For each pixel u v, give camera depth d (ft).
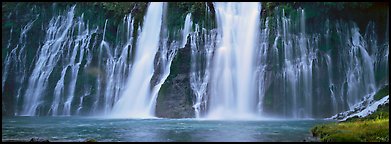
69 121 112.57
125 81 154.40
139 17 162.91
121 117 130.31
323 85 140.26
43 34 171.83
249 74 142.00
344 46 147.54
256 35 147.02
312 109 136.67
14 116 143.95
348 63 146.20
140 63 155.02
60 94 157.07
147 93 144.66
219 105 136.26
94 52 161.48
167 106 131.75
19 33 172.35
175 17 156.15
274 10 148.77
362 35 151.02
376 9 149.38
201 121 110.11
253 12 150.92
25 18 173.78
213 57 144.05
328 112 136.56
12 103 163.32
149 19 160.97
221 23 151.94
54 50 166.71
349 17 150.61
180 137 73.87
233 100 138.10
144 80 150.20
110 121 110.93
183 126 94.63
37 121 114.21
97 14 167.32
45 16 173.68
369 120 88.43
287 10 148.05
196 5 154.51
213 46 147.13
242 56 145.79
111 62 159.84
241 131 82.99
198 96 136.05
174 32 154.51
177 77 137.90
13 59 169.37
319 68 141.90
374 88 144.97
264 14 149.07
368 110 124.98
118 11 165.37
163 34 155.94
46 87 159.94
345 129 70.28
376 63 148.36
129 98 148.46
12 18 173.78
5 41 171.63
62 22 171.53
